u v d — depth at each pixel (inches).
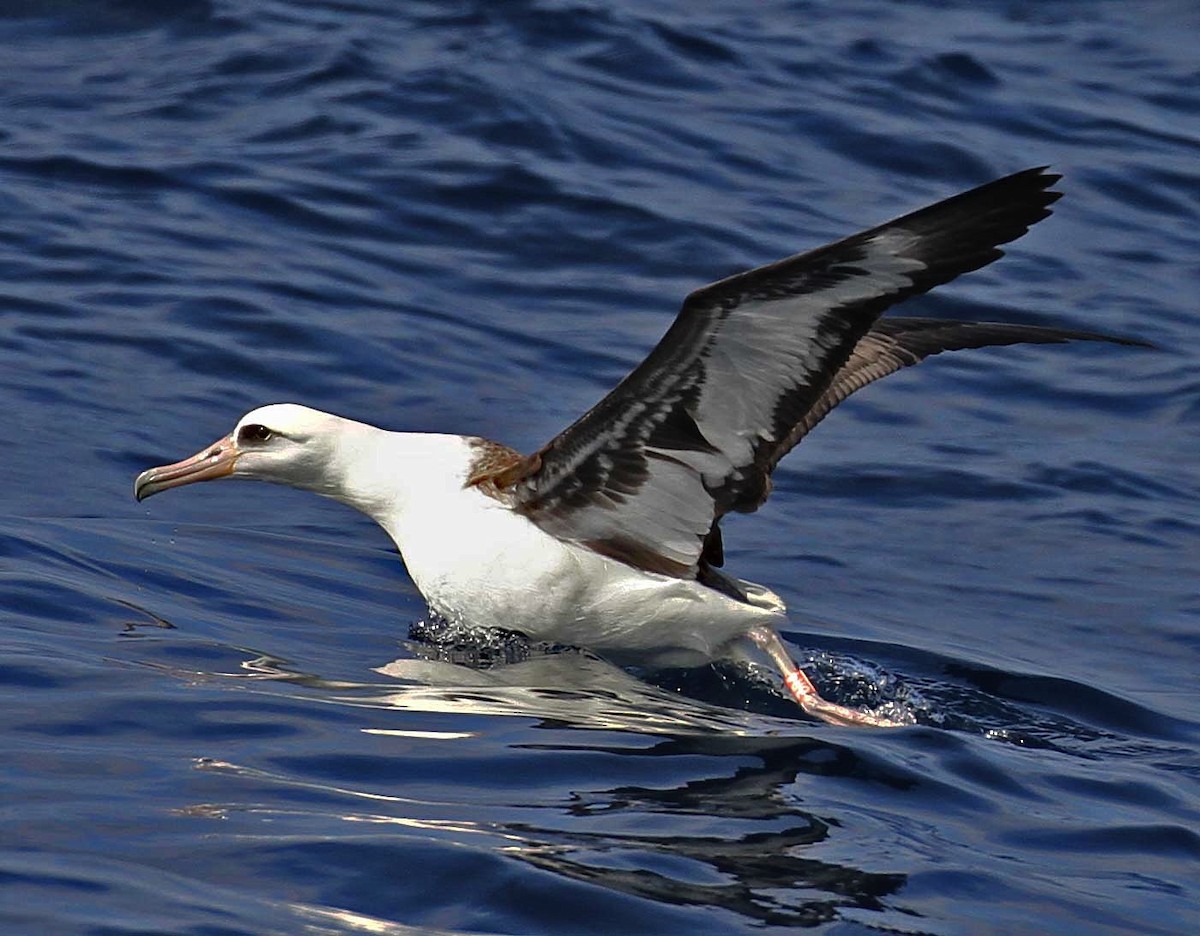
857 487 636.7
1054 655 522.9
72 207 759.1
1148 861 369.4
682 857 335.3
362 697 421.1
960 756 417.1
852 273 397.4
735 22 1033.5
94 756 361.1
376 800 351.3
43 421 601.9
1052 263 820.6
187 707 395.2
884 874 338.6
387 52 928.9
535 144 854.5
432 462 495.8
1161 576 583.8
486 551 480.1
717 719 436.5
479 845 329.1
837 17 1066.1
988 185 383.2
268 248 746.8
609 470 468.4
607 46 965.2
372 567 549.0
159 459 591.5
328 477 502.9
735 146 885.2
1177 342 754.8
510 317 719.7
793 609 541.3
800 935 308.2
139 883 304.7
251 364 656.4
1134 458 668.1
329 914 300.5
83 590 476.7
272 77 897.5
